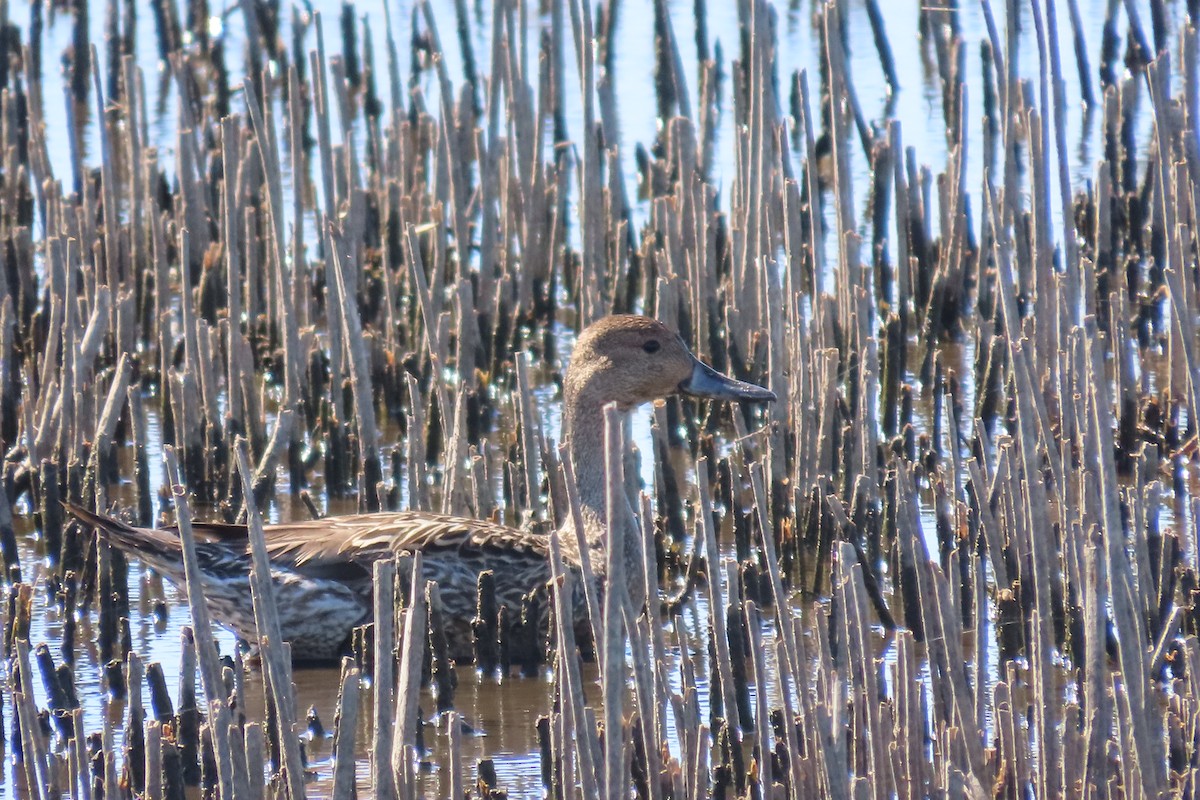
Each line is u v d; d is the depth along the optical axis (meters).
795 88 22.30
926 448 14.05
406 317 17.05
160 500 13.39
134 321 15.43
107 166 16.80
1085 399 10.41
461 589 11.05
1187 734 8.79
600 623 7.71
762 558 12.15
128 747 8.87
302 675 10.93
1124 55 22.98
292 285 16.52
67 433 13.41
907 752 8.17
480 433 14.89
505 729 10.05
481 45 25.41
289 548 10.98
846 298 15.27
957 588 10.78
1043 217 13.11
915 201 17.53
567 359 16.78
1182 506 12.94
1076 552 9.87
